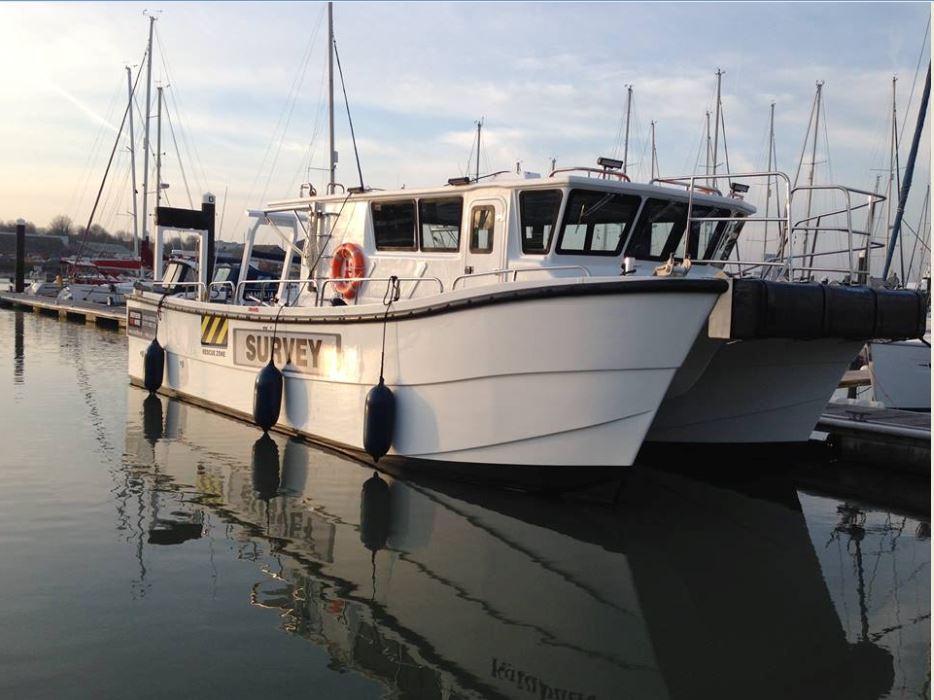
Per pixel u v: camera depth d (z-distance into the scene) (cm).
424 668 399
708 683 400
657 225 733
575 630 455
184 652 402
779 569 574
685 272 608
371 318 746
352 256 849
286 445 855
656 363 587
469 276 681
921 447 845
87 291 3328
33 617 437
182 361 1130
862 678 408
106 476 738
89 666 385
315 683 378
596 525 643
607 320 595
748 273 776
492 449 665
